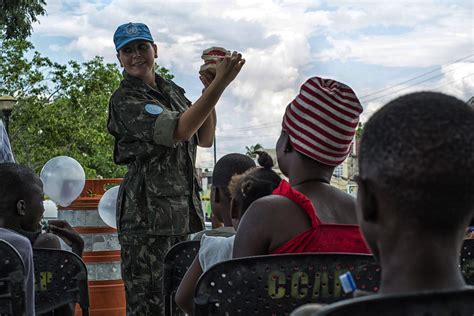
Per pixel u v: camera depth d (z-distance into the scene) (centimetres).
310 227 213
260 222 215
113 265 545
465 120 108
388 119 111
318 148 220
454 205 107
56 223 363
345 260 201
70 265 278
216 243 255
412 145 107
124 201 394
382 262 116
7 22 3064
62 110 3778
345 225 215
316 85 220
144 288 387
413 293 104
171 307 294
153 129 371
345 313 105
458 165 106
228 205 324
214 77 378
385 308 105
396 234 112
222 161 327
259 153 269
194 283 259
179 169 393
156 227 381
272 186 257
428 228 109
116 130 392
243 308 203
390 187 109
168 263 291
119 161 395
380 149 110
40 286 276
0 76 3672
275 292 202
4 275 228
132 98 385
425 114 108
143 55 388
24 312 229
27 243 246
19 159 3706
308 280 202
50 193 535
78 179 536
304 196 215
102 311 539
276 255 202
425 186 107
